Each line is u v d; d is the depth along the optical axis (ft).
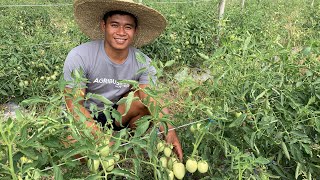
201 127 2.48
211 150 3.00
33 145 1.79
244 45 2.60
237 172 2.45
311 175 2.86
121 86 3.67
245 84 2.56
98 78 3.53
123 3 3.10
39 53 5.81
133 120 3.61
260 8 10.62
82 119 1.98
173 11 7.68
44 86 5.60
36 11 9.84
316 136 2.77
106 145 1.97
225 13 8.61
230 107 2.71
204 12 8.08
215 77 2.66
